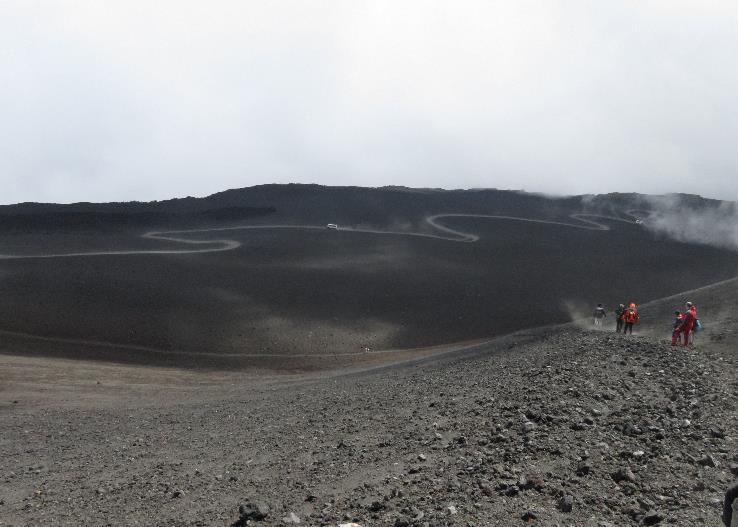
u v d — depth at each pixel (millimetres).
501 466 9617
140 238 145000
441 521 7852
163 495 12055
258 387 38375
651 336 27734
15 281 92625
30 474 15820
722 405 12102
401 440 13469
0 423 25266
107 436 21031
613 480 8820
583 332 30172
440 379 24266
